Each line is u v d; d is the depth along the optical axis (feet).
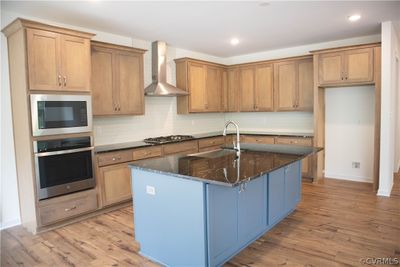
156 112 16.89
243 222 8.44
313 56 15.83
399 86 18.02
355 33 14.75
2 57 10.62
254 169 7.41
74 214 11.09
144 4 10.24
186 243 7.42
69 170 10.89
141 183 8.41
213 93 19.16
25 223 10.93
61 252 8.96
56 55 10.41
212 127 21.13
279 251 8.64
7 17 10.68
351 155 16.69
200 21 12.39
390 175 14.05
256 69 18.90
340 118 16.85
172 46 17.46
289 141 17.10
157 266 8.05
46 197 10.32
